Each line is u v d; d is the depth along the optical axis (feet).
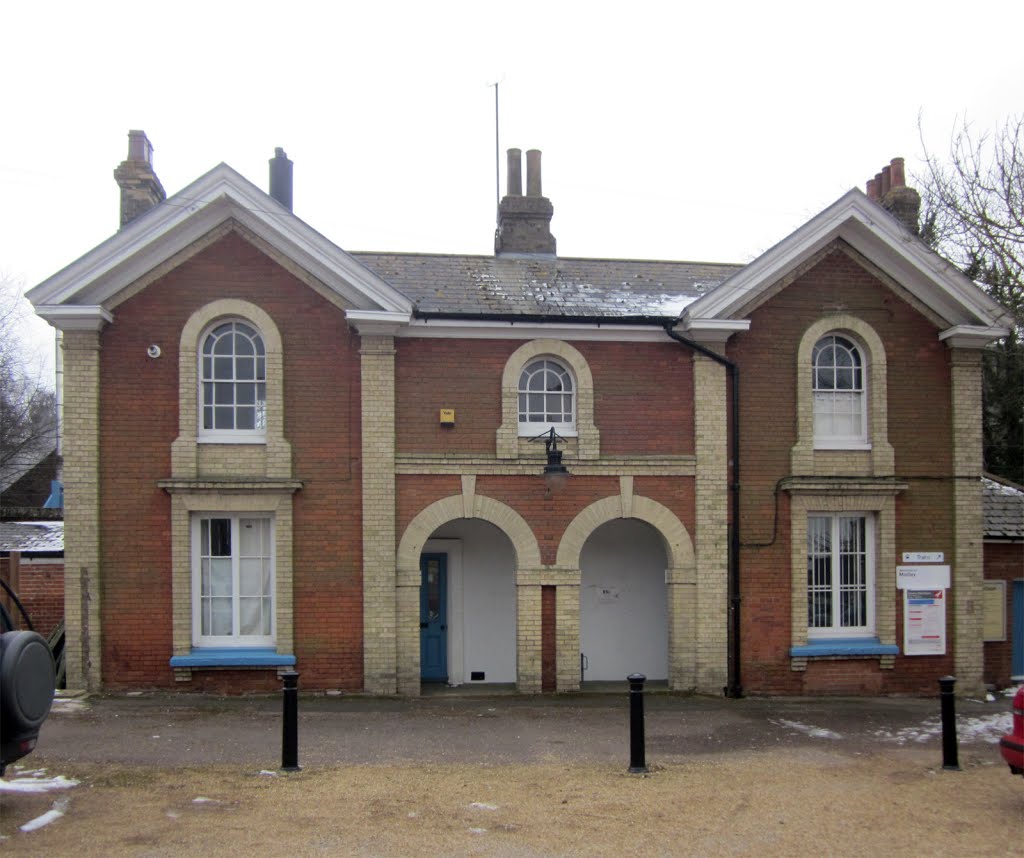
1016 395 80.12
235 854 24.00
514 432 48.34
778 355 50.44
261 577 47.21
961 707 48.06
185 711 42.24
